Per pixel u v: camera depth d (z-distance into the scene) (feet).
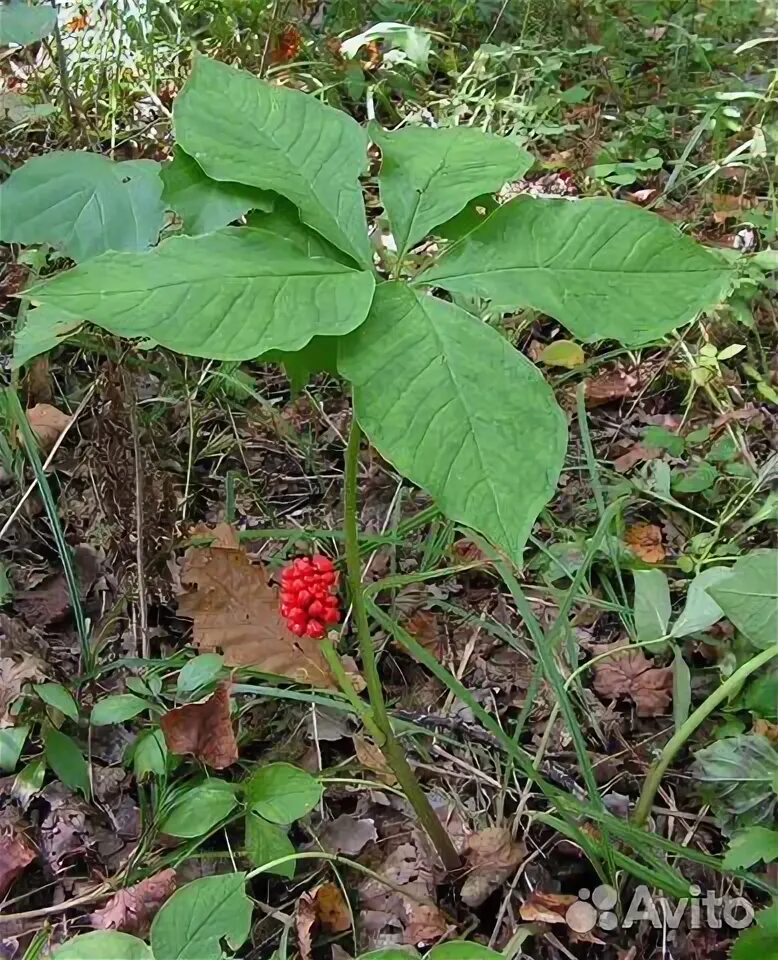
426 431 1.45
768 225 4.17
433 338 1.53
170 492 3.03
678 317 1.60
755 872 2.46
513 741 2.48
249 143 1.77
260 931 2.36
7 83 4.78
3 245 4.06
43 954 2.22
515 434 1.45
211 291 1.49
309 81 5.08
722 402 3.77
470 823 2.59
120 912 2.27
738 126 4.85
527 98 5.18
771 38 5.31
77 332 2.83
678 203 4.62
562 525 3.43
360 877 2.49
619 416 3.91
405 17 5.99
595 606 3.14
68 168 2.06
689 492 3.48
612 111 5.46
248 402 3.83
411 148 1.85
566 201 1.70
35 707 2.64
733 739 2.51
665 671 2.89
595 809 2.37
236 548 2.85
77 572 3.21
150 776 2.61
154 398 3.58
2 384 3.56
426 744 2.77
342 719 2.81
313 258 1.62
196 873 2.46
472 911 2.43
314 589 1.97
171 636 3.05
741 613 2.30
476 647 3.06
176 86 4.80
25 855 2.43
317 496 3.56
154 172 2.10
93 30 4.74
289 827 2.58
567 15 5.89
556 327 4.17
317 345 1.76
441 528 3.29
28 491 3.12
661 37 6.13
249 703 2.79
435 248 4.07
